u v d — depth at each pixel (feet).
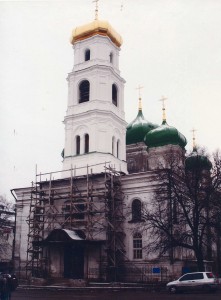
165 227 127.54
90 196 152.05
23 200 177.88
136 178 153.89
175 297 91.86
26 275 154.30
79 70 178.09
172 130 193.88
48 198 163.02
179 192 132.77
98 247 148.25
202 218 133.39
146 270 143.64
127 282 140.97
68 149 171.63
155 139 195.21
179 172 136.87
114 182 154.92
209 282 107.96
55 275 152.05
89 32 180.96
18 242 173.68
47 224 163.53
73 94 177.58
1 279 69.15
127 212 153.28
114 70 180.96
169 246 124.98
